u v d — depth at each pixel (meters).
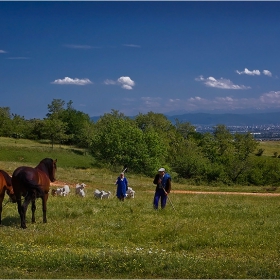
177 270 8.90
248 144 83.88
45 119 113.25
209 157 77.31
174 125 128.50
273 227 14.24
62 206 18.02
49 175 15.22
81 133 100.75
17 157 75.12
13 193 14.27
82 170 54.81
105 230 13.07
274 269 9.12
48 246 10.80
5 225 13.74
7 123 114.00
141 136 66.06
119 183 22.25
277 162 67.31
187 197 27.03
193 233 12.87
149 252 9.95
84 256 9.42
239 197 30.62
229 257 10.27
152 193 31.64
